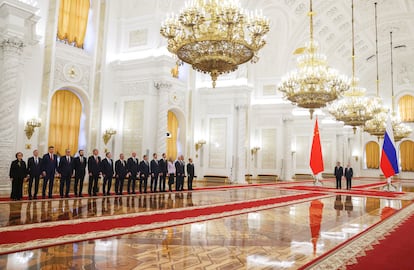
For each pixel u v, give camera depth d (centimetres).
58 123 1133
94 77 1235
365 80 2580
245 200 883
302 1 1661
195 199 877
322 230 516
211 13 616
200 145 1623
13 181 760
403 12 1778
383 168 1120
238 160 1576
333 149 2480
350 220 616
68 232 443
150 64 1238
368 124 1798
